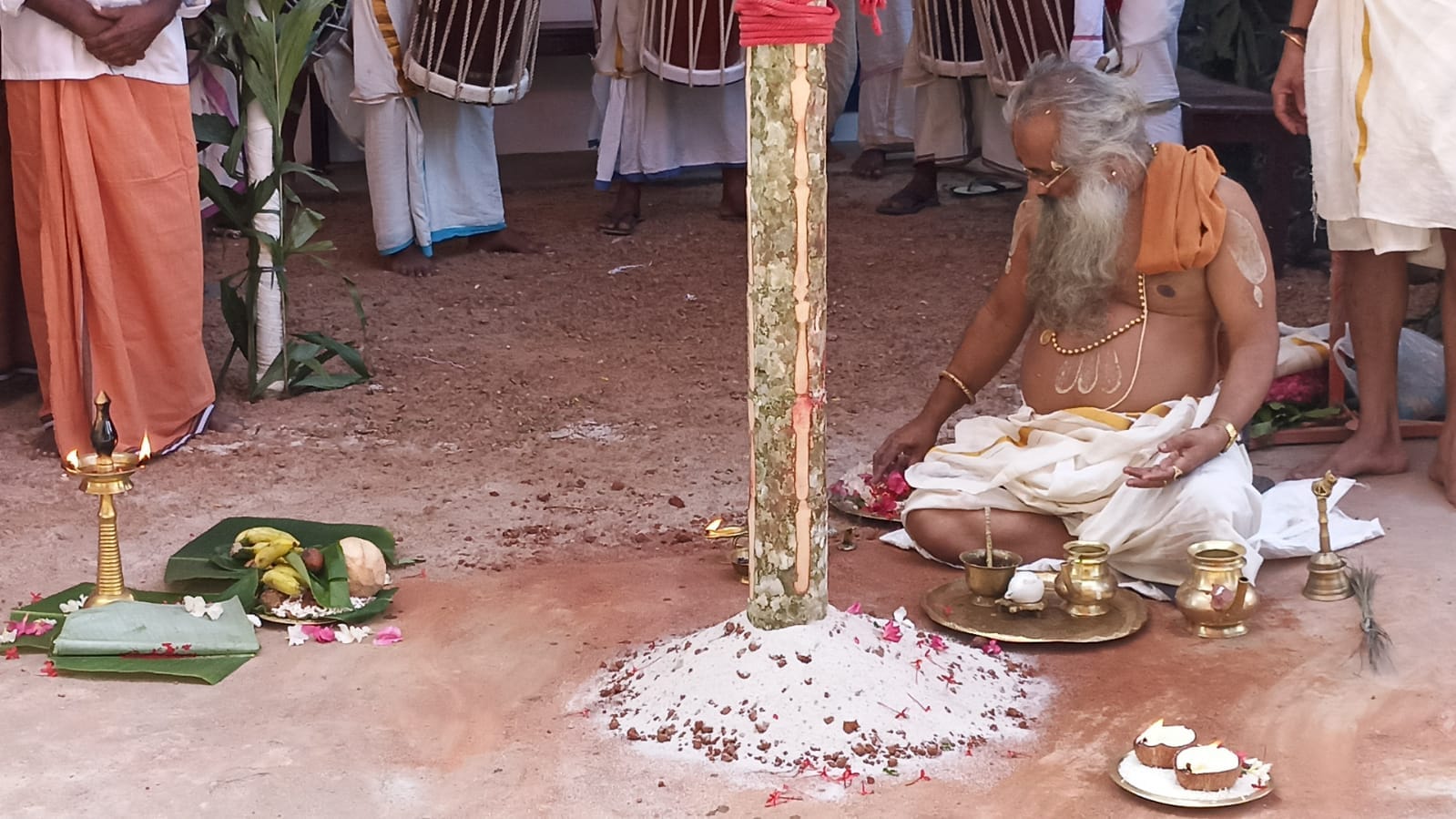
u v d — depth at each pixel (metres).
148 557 3.95
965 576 3.72
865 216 8.20
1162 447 3.52
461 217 7.34
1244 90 7.22
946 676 3.09
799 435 2.97
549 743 2.94
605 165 7.83
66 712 3.08
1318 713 3.01
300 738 2.97
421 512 4.29
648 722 3.00
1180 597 3.40
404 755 2.90
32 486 4.45
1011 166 7.84
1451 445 4.18
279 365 5.34
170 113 4.58
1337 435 4.67
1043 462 3.65
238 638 3.37
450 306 6.64
